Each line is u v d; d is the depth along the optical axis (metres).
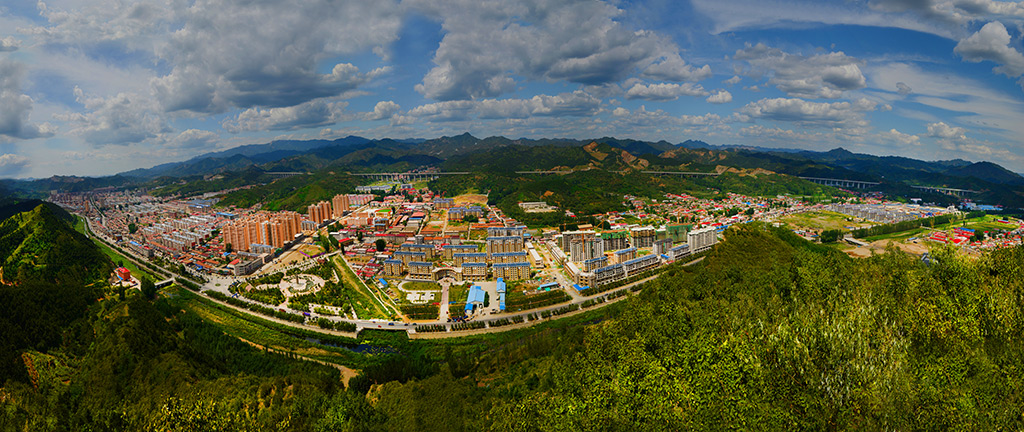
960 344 95.56
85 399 151.88
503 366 171.00
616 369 101.06
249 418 125.56
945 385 82.50
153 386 152.75
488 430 105.12
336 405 129.12
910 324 105.31
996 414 75.06
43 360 176.25
